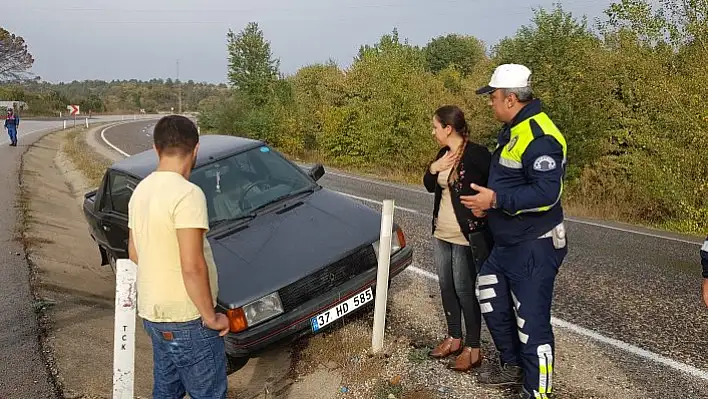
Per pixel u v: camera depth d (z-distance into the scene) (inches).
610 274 256.2
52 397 149.8
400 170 842.2
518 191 123.0
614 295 224.5
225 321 108.6
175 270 104.5
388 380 154.9
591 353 169.2
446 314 164.4
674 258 291.0
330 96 1104.2
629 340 178.2
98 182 558.3
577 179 601.9
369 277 174.6
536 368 130.6
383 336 172.7
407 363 163.5
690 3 498.6
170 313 105.3
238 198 202.4
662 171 472.7
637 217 495.8
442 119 146.6
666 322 193.2
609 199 558.3
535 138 123.6
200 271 101.6
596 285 238.7
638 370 157.3
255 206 200.7
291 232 183.6
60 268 270.7
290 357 183.0
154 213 102.3
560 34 677.9
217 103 1437.0
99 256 320.2
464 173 145.7
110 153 880.9
